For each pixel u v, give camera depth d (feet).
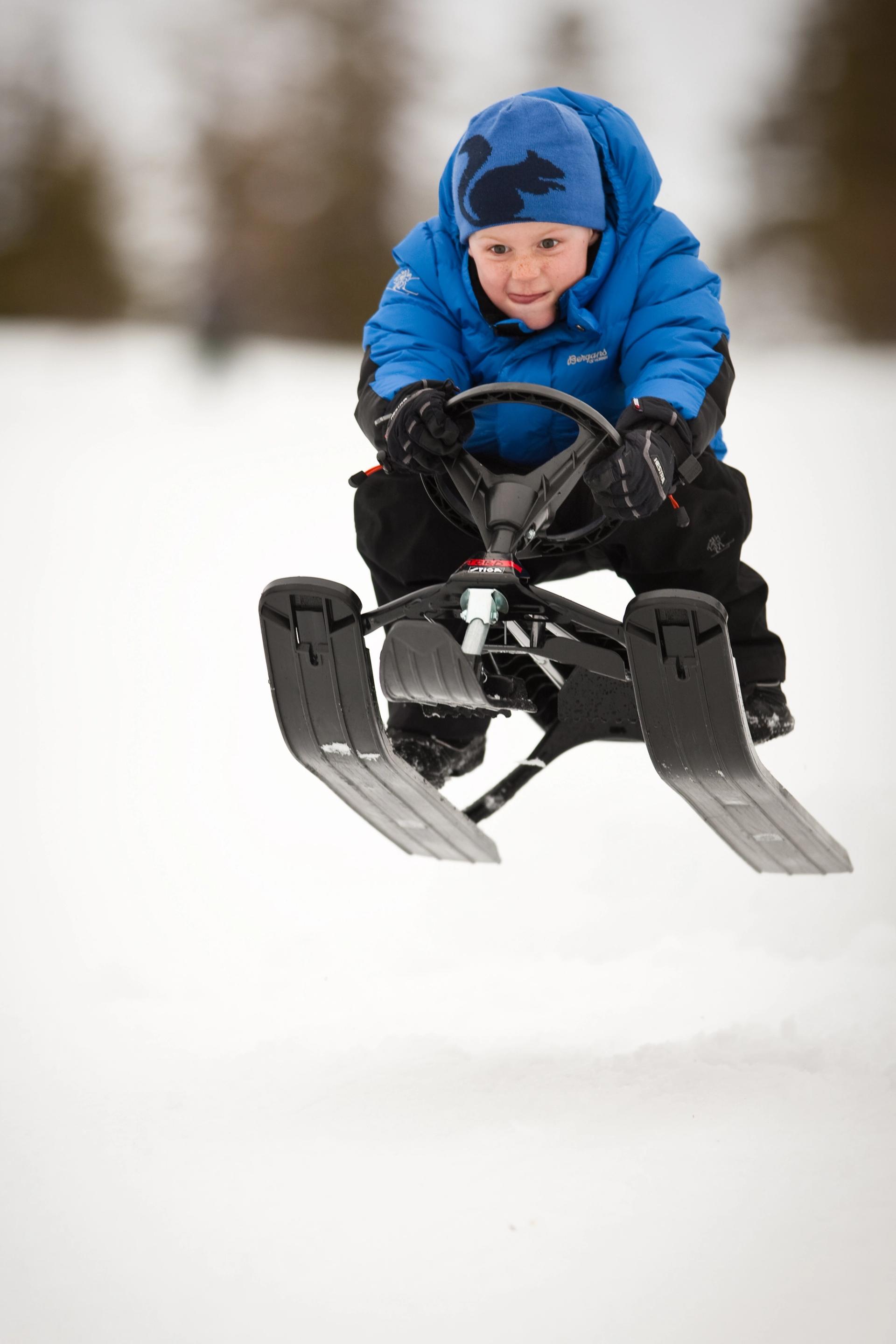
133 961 48.06
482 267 33.86
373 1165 27.68
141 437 185.98
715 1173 26.02
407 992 43.68
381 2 400.88
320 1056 36.40
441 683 31.89
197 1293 22.86
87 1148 29.63
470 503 32.68
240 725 78.95
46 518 139.74
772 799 33.19
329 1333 21.47
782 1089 30.66
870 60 412.57
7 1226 25.81
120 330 374.22
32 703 83.51
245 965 47.73
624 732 36.70
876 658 88.53
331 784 36.35
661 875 52.95
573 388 34.99
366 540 37.27
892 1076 31.27
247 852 60.13
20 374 246.27
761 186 417.69
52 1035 39.88
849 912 48.47
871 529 127.75
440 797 35.55
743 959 45.80
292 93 403.34
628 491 30.63
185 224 402.72
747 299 406.41
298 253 397.60
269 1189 26.84
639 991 42.65
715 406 33.45
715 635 30.40
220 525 134.72
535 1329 21.21
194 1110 32.01
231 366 253.24
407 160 403.34
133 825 63.72
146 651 95.20
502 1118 30.07
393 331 35.35
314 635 33.14
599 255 33.94
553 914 51.06
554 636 34.86
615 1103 30.58
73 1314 22.45
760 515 133.90
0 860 59.41
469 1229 24.39
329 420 198.29
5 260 404.98
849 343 393.91
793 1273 22.17
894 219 409.28
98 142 409.69
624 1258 23.03
